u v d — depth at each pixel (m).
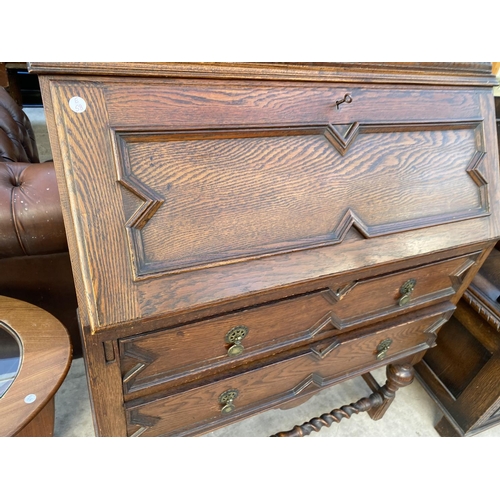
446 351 1.10
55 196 0.67
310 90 0.54
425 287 0.77
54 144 0.42
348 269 0.57
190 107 0.47
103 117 0.43
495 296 0.92
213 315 0.53
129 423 0.59
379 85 0.60
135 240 0.44
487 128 0.70
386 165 0.61
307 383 0.76
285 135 0.53
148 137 0.45
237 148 0.51
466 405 1.03
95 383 0.51
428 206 0.65
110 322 0.43
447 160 0.67
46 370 0.64
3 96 1.38
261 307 0.56
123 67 0.43
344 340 0.73
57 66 0.41
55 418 1.05
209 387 0.62
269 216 0.52
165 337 0.51
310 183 0.55
